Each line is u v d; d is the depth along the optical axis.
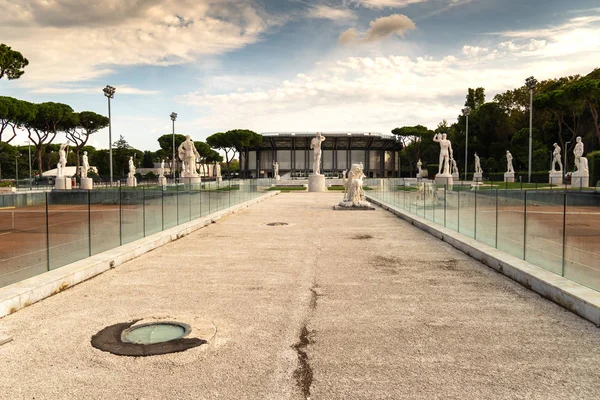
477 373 4.04
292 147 115.19
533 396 3.62
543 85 69.88
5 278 6.45
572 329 5.16
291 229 14.63
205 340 4.83
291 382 3.87
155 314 5.76
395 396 3.62
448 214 13.12
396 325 5.33
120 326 5.30
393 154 123.25
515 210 8.32
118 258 8.88
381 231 14.09
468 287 7.12
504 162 70.44
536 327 5.24
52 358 4.38
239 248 10.95
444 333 5.06
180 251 10.54
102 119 66.81
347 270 8.43
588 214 6.00
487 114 71.88
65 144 43.00
